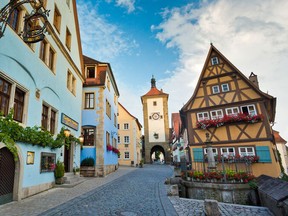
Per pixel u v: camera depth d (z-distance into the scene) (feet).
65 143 38.99
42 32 17.08
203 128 64.28
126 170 77.15
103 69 63.41
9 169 23.53
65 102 41.86
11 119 22.56
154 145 158.81
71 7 49.08
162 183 40.11
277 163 60.49
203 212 20.06
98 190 30.91
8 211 19.11
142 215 18.47
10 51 24.17
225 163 59.16
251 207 23.76
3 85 23.70
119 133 130.31
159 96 167.12
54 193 28.45
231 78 65.67
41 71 31.60
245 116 58.95
